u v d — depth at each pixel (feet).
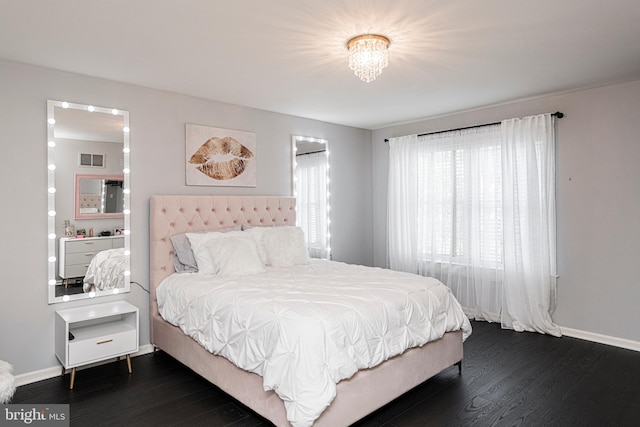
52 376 9.71
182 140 12.28
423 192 16.02
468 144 14.60
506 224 13.46
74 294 10.16
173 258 11.55
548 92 12.40
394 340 7.92
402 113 15.07
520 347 11.60
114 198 10.87
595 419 7.67
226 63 9.58
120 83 10.99
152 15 7.11
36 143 9.61
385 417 7.79
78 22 7.36
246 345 7.43
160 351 11.48
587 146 12.16
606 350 11.31
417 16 7.25
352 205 17.65
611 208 11.75
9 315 9.25
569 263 12.56
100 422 7.62
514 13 7.16
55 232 9.89
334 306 7.45
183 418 7.74
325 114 15.17
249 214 13.55
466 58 9.40
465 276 14.83
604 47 8.80
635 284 11.36
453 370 10.02
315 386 6.29
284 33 7.93
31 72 9.55
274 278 10.30
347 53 8.98
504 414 7.88
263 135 14.44
